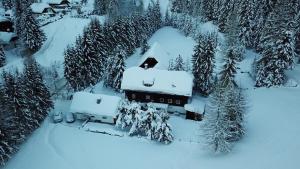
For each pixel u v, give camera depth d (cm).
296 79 6159
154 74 5566
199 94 6025
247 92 5909
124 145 4509
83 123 5053
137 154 4312
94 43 6538
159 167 4056
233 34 7288
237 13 8288
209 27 10281
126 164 4122
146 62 6406
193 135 4744
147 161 4172
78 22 9856
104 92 6131
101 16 10956
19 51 8044
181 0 12088
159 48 6862
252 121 4819
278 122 4638
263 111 5044
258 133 4484
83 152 4347
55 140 4575
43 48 8212
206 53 5722
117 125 4806
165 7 13538
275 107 5119
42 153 4291
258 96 5638
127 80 5566
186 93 5269
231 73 5675
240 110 4294
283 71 6019
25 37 7800
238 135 4416
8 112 4044
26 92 4547
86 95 5212
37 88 4769
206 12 11019
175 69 6391
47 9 11019
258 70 6266
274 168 3656
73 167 4059
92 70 6175
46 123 4984
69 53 5984
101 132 4816
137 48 8562
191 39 9350
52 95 6025
